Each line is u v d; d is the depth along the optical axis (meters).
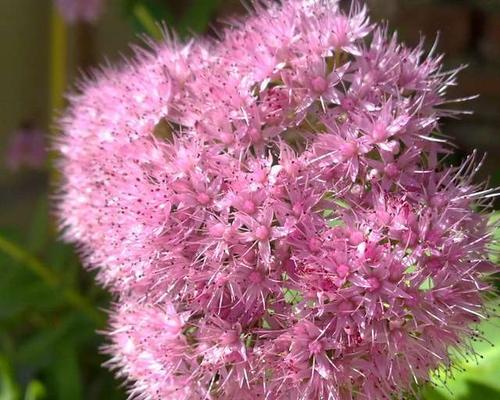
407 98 0.31
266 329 0.30
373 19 0.54
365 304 0.29
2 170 0.68
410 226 0.29
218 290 0.30
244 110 0.30
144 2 0.54
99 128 0.33
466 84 0.58
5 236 0.44
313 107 0.31
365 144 0.30
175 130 0.32
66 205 0.36
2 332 0.46
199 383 0.31
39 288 0.44
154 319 0.31
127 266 0.31
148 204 0.30
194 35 0.41
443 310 0.29
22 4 0.67
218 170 0.30
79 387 0.43
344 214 0.29
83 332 0.44
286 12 0.32
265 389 0.30
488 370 0.33
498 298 0.32
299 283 0.29
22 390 0.44
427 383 0.31
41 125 0.70
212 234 0.30
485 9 0.57
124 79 0.34
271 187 0.30
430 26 0.58
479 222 0.30
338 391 0.29
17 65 0.68
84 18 0.53
